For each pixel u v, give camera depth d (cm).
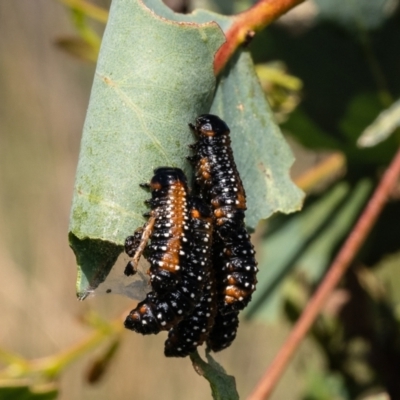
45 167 56
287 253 24
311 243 24
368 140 21
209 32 19
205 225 19
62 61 55
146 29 19
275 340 50
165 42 19
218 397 19
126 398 51
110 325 23
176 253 19
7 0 54
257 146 20
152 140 19
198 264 19
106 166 19
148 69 19
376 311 23
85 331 52
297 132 23
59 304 54
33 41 54
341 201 24
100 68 19
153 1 19
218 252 19
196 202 19
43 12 54
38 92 55
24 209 55
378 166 24
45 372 23
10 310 53
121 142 19
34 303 53
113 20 19
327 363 24
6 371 23
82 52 24
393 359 23
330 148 23
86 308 24
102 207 19
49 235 55
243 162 20
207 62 19
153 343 52
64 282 54
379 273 25
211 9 24
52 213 55
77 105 56
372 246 23
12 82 55
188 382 52
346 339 24
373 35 23
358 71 23
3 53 54
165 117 19
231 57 20
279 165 20
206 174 19
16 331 53
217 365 19
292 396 46
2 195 55
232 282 19
